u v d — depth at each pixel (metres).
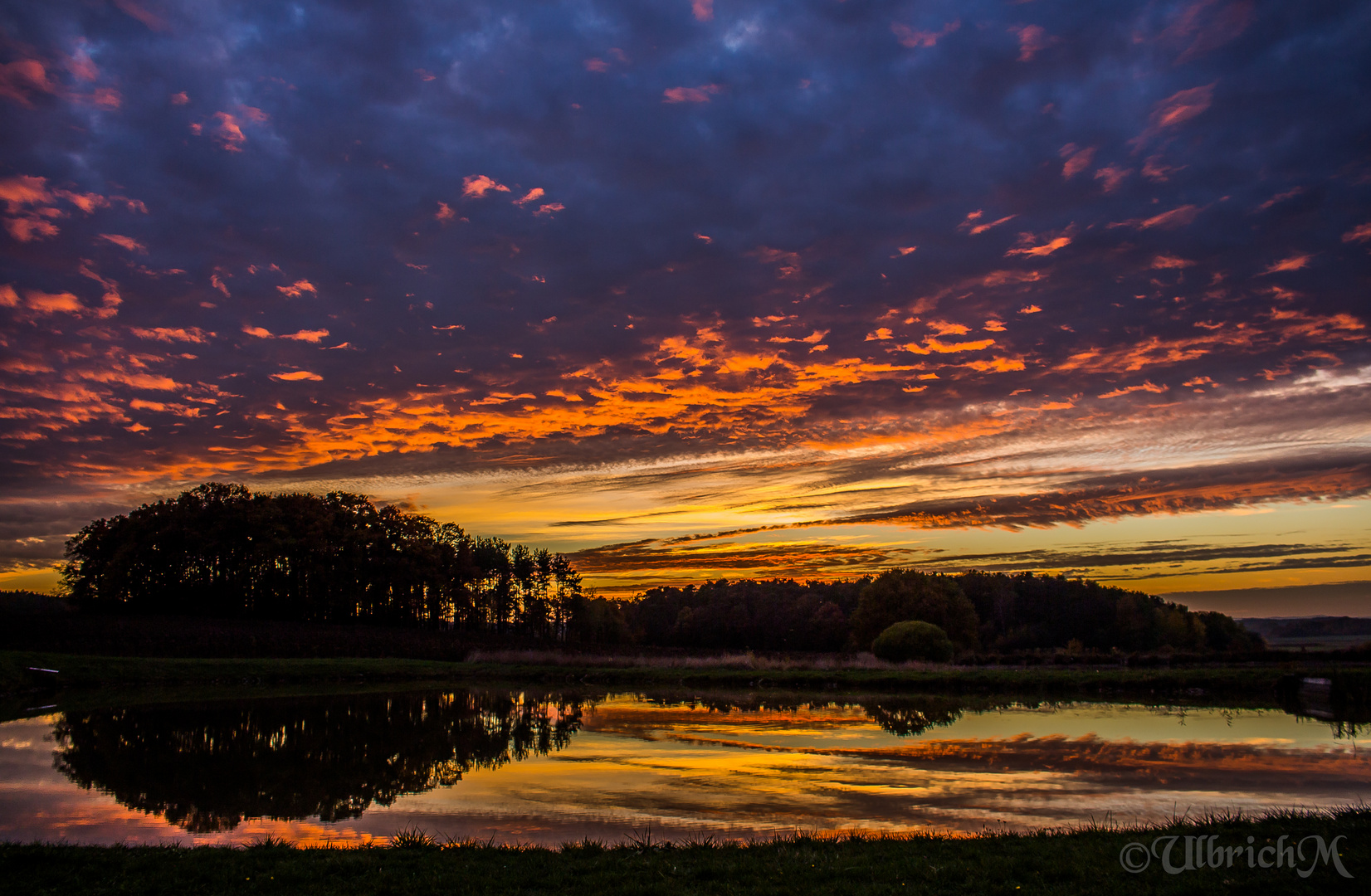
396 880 8.00
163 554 63.38
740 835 10.74
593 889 7.73
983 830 10.88
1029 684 31.75
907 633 42.31
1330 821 9.38
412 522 79.50
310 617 70.75
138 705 26.97
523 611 89.00
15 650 41.31
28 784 14.29
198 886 7.87
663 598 143.75
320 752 17.59
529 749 17.88
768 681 35.41
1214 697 28.77
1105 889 7.44
